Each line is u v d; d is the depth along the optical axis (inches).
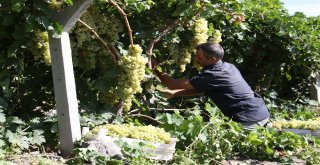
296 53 378.3
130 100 242.5
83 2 196.5
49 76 240.2
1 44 208.5
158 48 270.7
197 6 245.4
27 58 229.5
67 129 200.4
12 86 227.6
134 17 257.4
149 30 253.4
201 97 311.1
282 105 398.9
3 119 193.3
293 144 238.1
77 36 224.5
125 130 208.8
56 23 190.1
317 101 415.2
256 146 235.8
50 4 194.5
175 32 261.3
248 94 250.5
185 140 223.5
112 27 238.1
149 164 188.2
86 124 221.5
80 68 245.4
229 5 268.7
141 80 241.3
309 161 230.5
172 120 234.2
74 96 203.3
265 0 391.2
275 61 383.2
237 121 248.8
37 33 204.1
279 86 415.2
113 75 222.2
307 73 405.4
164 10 261.9
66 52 200.2
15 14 201.6
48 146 211.0
